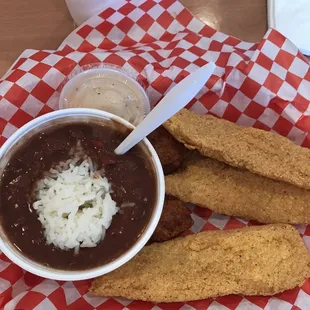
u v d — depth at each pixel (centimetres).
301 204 29
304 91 31
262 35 35
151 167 26
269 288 27
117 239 24
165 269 27
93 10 33
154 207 25
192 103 32
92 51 33
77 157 25
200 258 28
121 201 25
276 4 34
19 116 31
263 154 28
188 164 31
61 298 27
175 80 31
